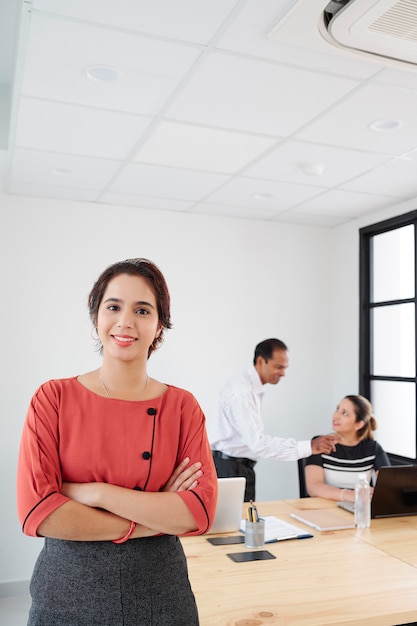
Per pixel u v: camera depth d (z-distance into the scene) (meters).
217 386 4.32
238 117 2.62
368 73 2.20
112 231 4.14
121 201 4.07
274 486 4.43
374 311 4.35
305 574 1.96
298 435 4.52
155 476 1.37
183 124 2.71
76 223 4.06
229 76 2.23
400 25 1.83
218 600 1.74
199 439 1.46
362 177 3.46
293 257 4.61
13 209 3.93
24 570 3.78
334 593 1.80
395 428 4.14
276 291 4.54
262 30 1.92
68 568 1.27
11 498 3.79
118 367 1.39
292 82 2.28
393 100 2.43
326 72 2.20
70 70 2.21
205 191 3.79
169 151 3.07
